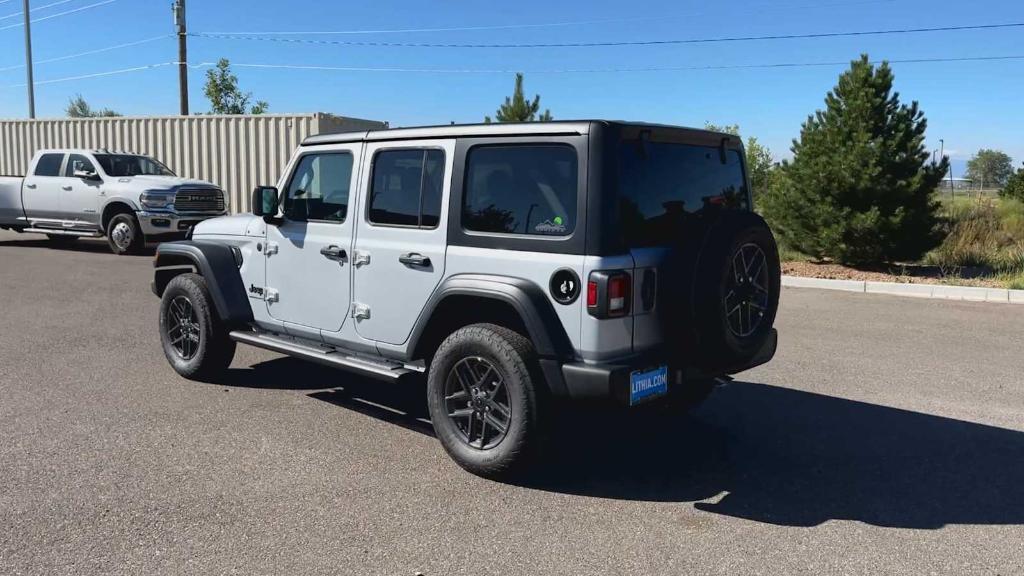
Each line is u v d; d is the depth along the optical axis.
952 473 4.66
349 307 5.22
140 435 5.09
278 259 5.74
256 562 3.46
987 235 15.50
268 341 5.73
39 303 10.05
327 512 3.99
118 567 3.40
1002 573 3.46
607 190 4.02
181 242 6.50
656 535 3.80
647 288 4.20
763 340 4.46
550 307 4.16
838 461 4.84
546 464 4.74
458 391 4.57
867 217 12.73
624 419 5.68
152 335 8.16
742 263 4.34
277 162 17.70
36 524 3.79
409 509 4.05
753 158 22.03
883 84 13.05
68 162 16.25
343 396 6.09
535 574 3.41
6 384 6.25
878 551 3.65
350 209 5.17
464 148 4.54
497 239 4.36
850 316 9.83
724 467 4.73
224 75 29.08
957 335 8.67
